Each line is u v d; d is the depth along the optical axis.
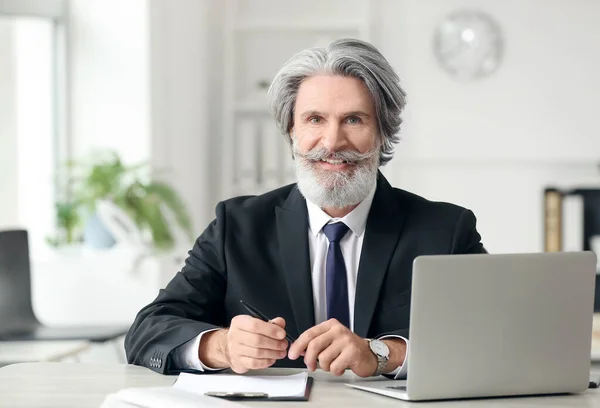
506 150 6.75
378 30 6.78
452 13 6.73
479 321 1.83
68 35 5.86
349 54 2.29
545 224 6.55
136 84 5.84
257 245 2.45
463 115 6.75
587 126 6.73
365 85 2.31
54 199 5.84
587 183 6.75
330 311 2.38
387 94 2.32
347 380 2.08
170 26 6.14
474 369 1.84
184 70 6.28
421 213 2.44
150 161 5.79
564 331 1.90
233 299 2.42
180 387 1.94
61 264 5.50
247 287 2.40
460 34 6.70
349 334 2.01
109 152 5.64
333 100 2.29
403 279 2.36
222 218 2.50
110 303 5.52
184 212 5.63
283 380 1.99
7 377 2.09
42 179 5.83
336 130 2.28
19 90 5.81
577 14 6.70
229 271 2.43
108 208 5.42
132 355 2.25
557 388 1.91
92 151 5.80
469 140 6.76
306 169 2.33
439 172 6.78
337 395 1.89
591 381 2.07
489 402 1.84
